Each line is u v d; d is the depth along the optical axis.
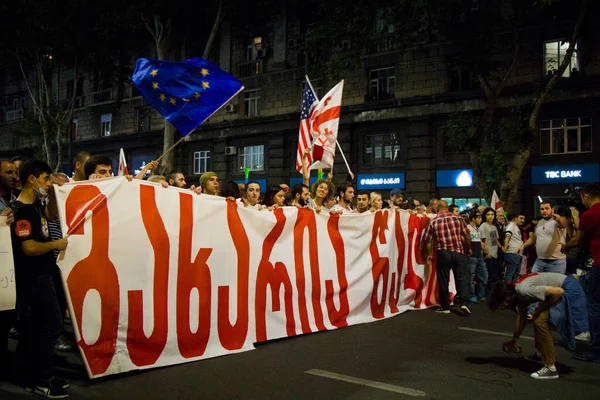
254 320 6.03
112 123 32.97
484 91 18.19
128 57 25.55
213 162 28.25
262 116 26.02
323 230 7.21
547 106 19.64
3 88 39.31
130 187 4.94
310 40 18.33
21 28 20.50
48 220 4.66
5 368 4.70
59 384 4.14
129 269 4.80
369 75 23.67
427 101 21.52
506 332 7.23
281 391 4.43
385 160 23.14
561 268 8.07
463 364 5.47
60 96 35.84
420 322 7.87
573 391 4.66
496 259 11.92
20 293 4.12
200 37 28.42
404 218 9.08
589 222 5.98
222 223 5.77
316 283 6.97
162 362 5.02
